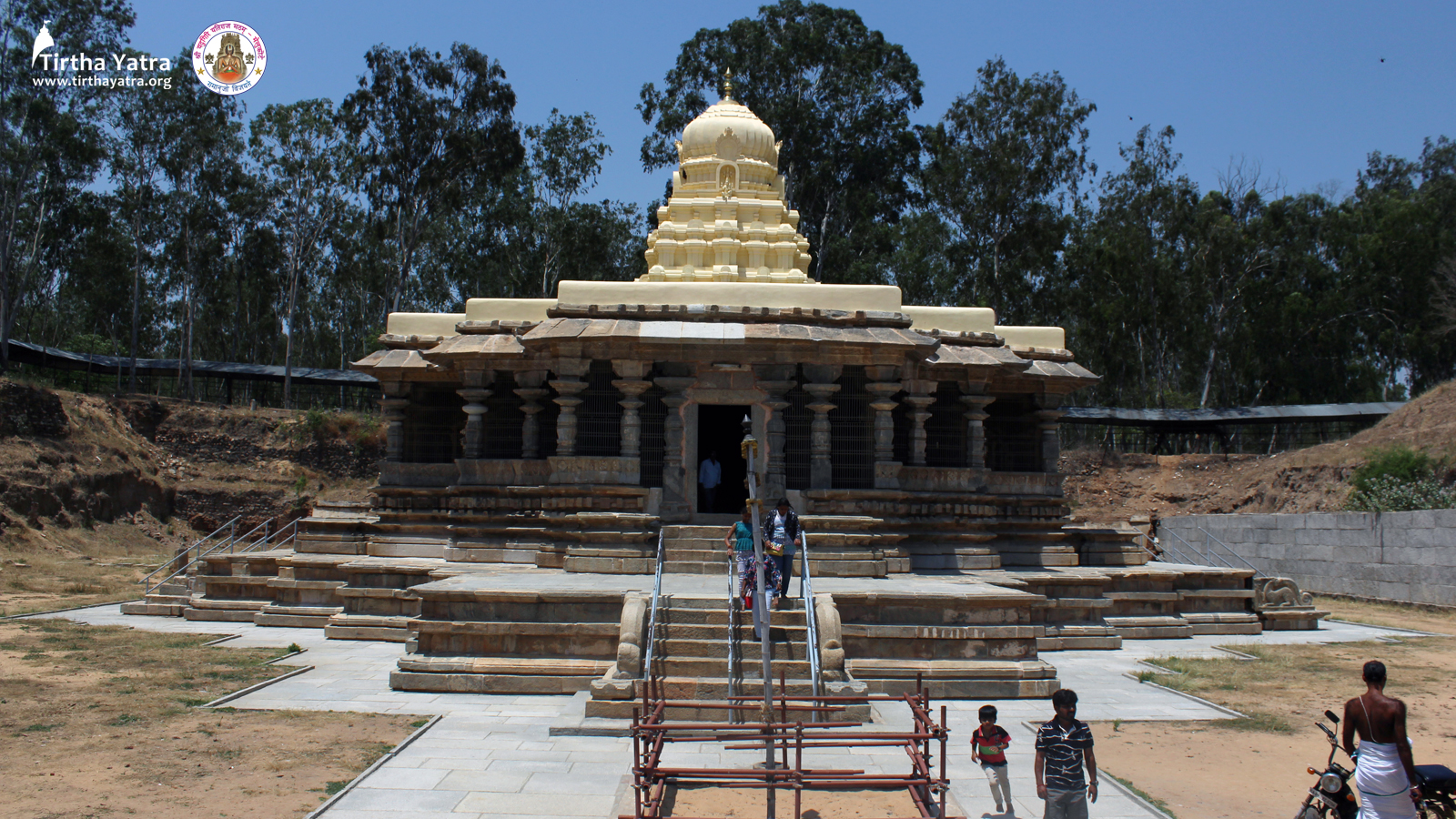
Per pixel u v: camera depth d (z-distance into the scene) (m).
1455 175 63.06
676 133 51.34
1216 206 58.41
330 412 52.16
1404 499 31.55
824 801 9.82
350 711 13.30
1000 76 52.22
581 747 11.66
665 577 17.67
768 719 10.30
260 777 10.29
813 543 18.59
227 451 49.00
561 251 56.22
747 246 24.92
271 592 22.39
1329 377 58.88
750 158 26.56
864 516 19.22
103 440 43.69
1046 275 54.56
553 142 58.00
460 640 14.80
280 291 66.19
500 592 14.84
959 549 20.97
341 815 9.20
